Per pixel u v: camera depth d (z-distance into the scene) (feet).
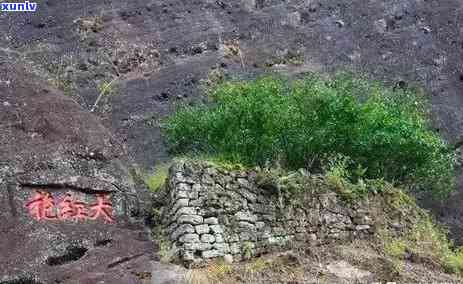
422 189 40.52
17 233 23.59
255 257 26.99
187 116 36.14
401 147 35.17
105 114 50.57
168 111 51.06
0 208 23.90
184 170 26.78
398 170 36.45
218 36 60.85
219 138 33.65
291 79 54.80
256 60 58.34
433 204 43.50
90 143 27.40
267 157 33.73
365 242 30.83
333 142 34.68
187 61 57.52
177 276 24.06
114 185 26.81
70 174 25.89
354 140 34.91
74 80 53.62
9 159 25.11
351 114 34.65
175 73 55.62
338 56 59.98
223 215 26.81
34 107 27.30
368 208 32.19
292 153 34.50
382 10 65.82
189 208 25.99
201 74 55.36
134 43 58.95
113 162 27.58
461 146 48.88
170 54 58.34
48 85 29.04
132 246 25.30
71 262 23.88
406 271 28.12
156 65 56.90
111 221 25.99
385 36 62.95
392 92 47.83
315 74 50.90
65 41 58.18
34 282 22.50
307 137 34.19
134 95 53.01
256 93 34.91
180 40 59.93
